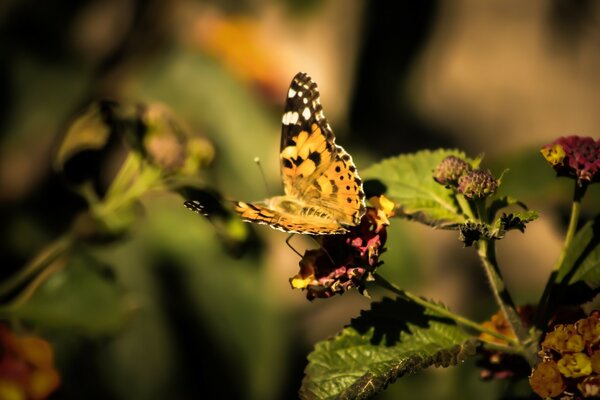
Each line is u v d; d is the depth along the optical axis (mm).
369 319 426
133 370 500
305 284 422
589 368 405
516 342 427
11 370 418
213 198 488
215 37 545
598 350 406
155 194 512
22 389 417
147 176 482
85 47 537
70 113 530
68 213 518
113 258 507
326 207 445
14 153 518
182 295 513
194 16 549
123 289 446
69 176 479
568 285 428
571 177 426
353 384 419
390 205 429
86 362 491
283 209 450
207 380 511
